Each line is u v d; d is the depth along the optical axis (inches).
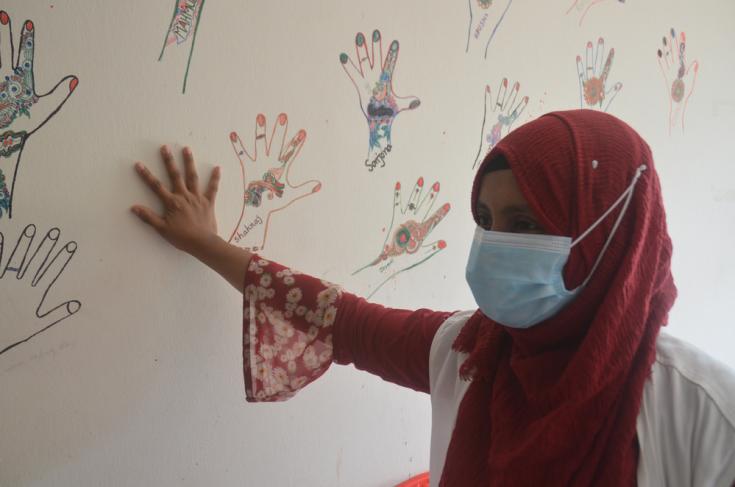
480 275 24.7
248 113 33.1
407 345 30.5
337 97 37.1
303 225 37.2
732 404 19.3
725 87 74.1
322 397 40.8
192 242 30.8
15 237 26.3
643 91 61.4
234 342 35.3
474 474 24.4
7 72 25.1
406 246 43.7
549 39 50.1
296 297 31.5
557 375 23.3
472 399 25.9
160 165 30.2
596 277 22.6
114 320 30.0
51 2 25.7
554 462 21.3
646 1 59.1
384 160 40.7
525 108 49.6
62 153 27.1
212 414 34.9
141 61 28.8
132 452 31.8
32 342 27.5
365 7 37.3
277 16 33.3
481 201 25.0
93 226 28.5
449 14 42.3
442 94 43.2
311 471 41.1
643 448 20.1
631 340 21.0
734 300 84.0
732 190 78.8
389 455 46.4
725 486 18.8
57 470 29.1
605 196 22.0
